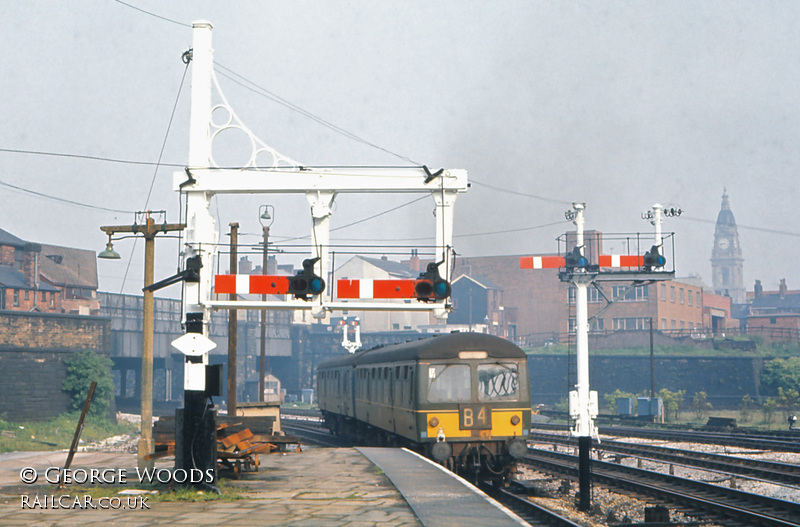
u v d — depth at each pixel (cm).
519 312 18488
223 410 12138
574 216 5125
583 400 4878
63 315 9494
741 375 12162
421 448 3850
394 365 4266
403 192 2631
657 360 12519
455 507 2109
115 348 12619
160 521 1978
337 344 16562
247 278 2536
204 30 2602
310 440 6531
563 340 17100
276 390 15638
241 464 2983
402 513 2050
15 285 12019
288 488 2516
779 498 3291
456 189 2572
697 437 6050
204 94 2583
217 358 14912
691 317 16325
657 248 5059
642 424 8475
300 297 2523
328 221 2592
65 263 15075
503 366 3778
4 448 6888
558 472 4216
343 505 2183
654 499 3278
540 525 2761
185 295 2538
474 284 17862
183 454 2452
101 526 1917
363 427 5581
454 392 3709
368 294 2539
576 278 5047
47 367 9262
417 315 18475
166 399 13862
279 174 2580
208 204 2603
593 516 3016
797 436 6356
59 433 8469
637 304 14925
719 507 2898
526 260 5088
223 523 1939
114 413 10012
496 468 3738
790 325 17588
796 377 11919
